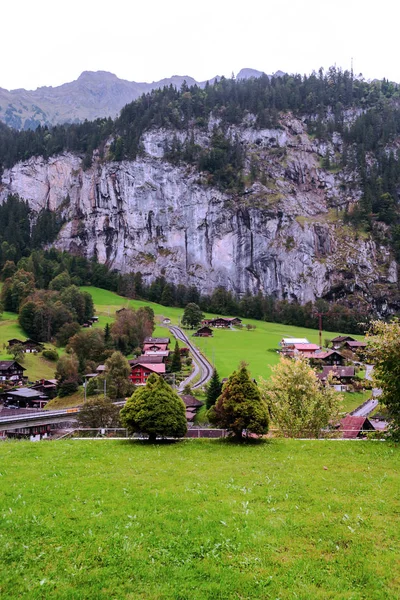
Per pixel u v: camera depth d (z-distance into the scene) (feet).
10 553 41.34
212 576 37.88
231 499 54.80
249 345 472.44
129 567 39.22
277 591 36.06
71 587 36.22
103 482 61.36
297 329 629.10
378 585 36.94
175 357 363.15
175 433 91.30
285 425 123.95
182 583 36.94
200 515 49.73
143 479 62.90
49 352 402.11
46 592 35.60
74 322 461.37
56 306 483.51
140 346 446.19
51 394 323.37
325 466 70.38
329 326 647.15
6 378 334.24
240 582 37.09
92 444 88.74
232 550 42.32
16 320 499.92
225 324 596.70
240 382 94.89
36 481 61.98
